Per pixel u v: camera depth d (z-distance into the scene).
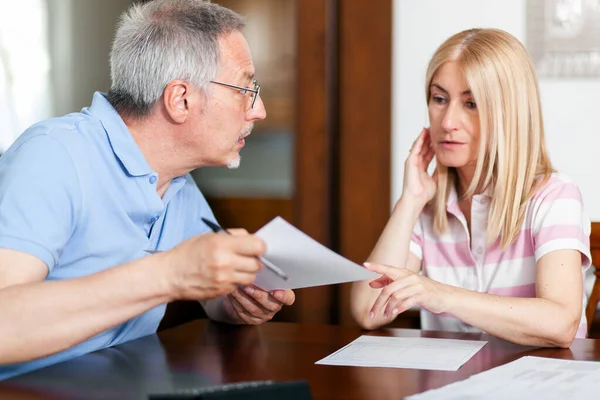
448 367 1.56
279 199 3.60
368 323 1.97
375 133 3.51
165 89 1.79
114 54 1.85
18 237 1.57
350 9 3.48
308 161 3.55
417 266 2.22
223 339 1.84
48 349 1.44
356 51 3.50
